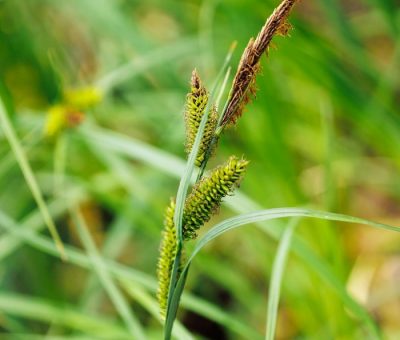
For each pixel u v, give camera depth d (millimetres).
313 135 847
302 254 554
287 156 706
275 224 571
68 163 804
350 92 729
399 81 907
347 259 795
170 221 409
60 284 923
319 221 660
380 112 739
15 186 873
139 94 877
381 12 799
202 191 401
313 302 681
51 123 650
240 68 393
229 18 734
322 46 709
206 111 394
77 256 571
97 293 767
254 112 697
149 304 548
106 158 725
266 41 391
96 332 623
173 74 837
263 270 792
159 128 839
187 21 920
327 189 670
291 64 718
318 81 726
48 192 868
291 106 835
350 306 534
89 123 686
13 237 683
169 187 883
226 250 898
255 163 723
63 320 636
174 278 407
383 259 848
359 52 792
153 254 885
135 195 730
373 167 890
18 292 857
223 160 822
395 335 747
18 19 926
